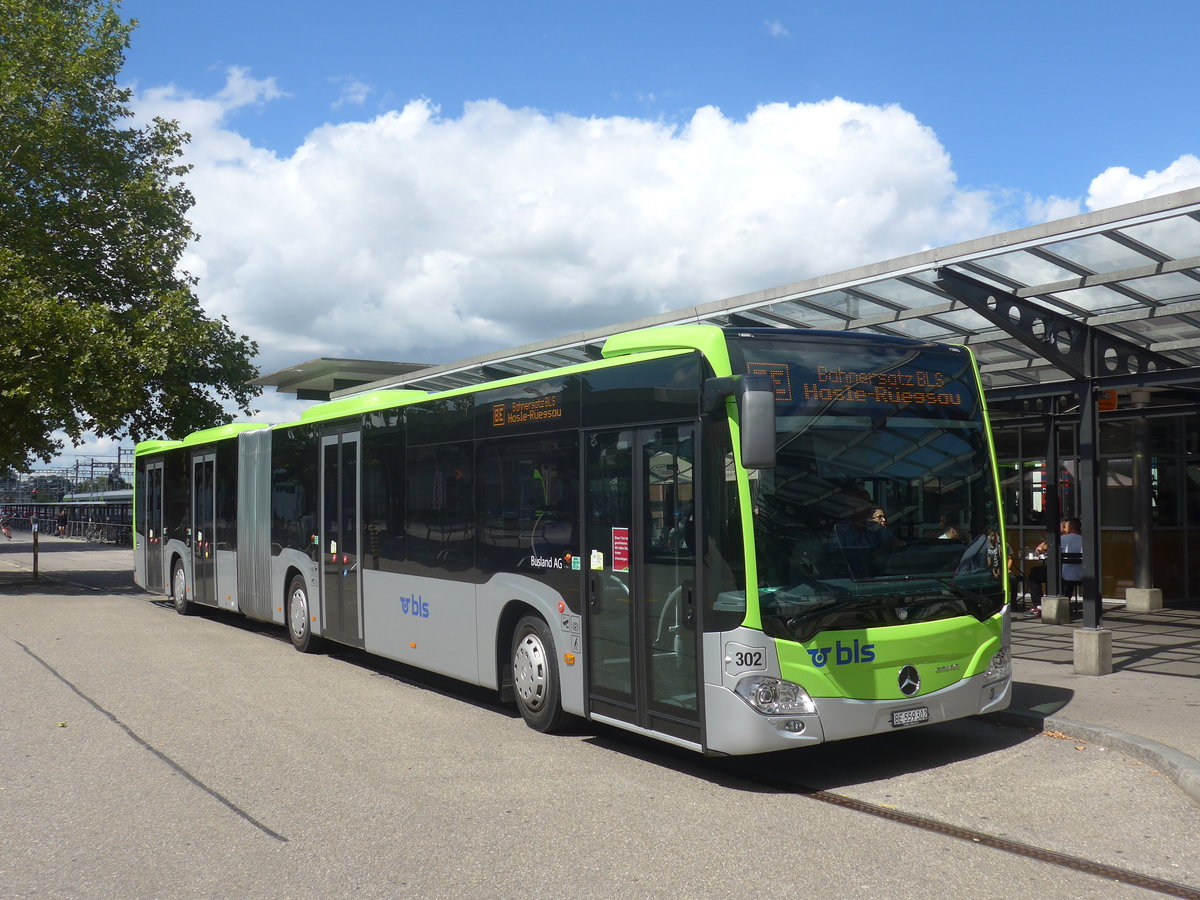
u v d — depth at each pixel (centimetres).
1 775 745
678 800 673
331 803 668
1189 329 1151
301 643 1363
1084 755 772
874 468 732
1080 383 1084
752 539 678
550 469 866
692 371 719
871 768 750
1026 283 1033
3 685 1115
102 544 6047
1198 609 1758
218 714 956
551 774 739
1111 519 1845
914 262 1015
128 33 2639
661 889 513
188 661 1290
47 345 2292
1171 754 725
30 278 2325
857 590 704
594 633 805
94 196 2541
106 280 2592
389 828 615
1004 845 577
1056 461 1591
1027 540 1941
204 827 621
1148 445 1806
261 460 1503
